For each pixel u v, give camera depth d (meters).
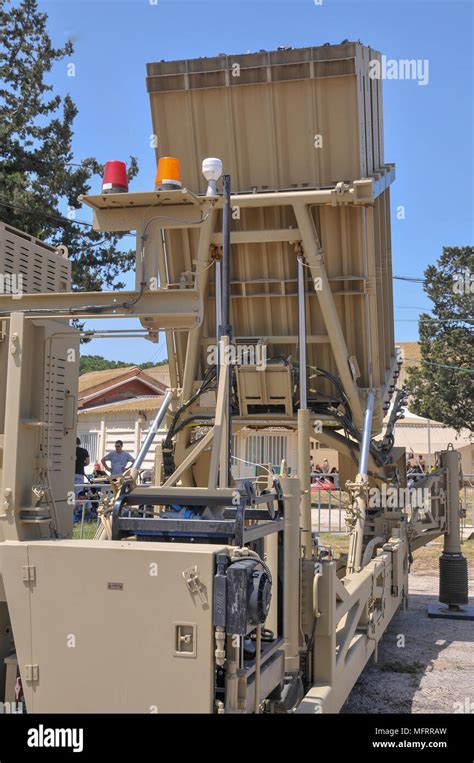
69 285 5.01
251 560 3.08
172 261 7.14
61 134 18.05
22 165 17.56
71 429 4.07
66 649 3.10
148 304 3.67
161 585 3.00
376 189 6.81
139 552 3.04
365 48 6.67
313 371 7.23
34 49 18.30
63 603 3.12
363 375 7.38
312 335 7.25
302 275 6.87
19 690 3.29
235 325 7.48
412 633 7.95
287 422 7.47
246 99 6.64
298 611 4.05
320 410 7.35
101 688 3.04
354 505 6.27
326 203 6.55
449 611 8.83
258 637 3.28
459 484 9.17
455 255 30.81
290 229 6.75
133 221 3.87
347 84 6.45
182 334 7.45
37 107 17.98
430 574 12.03
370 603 5.71
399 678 6.29
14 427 3.50
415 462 21.59
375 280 7.00
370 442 7.13
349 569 5.91
